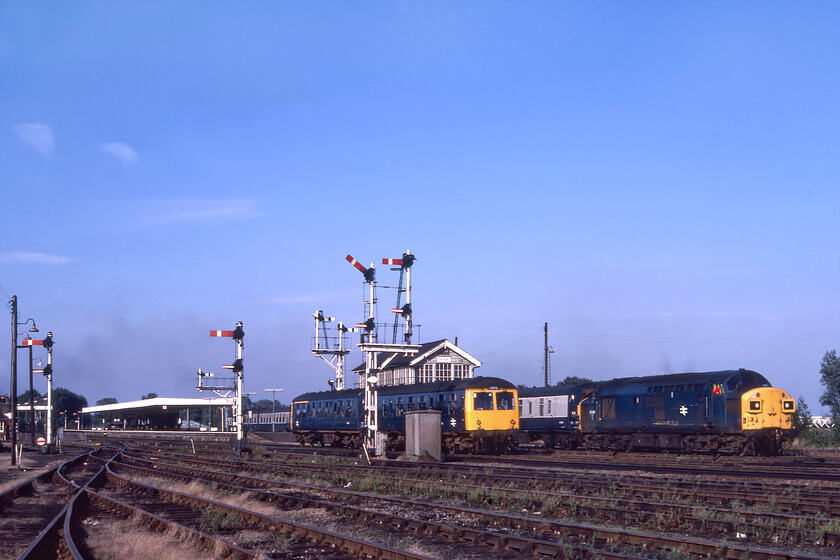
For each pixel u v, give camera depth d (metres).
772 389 33.16
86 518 17.19
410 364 55.12
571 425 41.50
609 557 11.29
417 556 11.02
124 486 24.47
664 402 35.81
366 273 36.22
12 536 14.68
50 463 39.72
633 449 38.16
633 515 15.38
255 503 18.75
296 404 55.78
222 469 31.55
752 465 28.95
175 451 48.00
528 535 13.86
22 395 166.25
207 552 12.45
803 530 13.24
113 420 119.62
